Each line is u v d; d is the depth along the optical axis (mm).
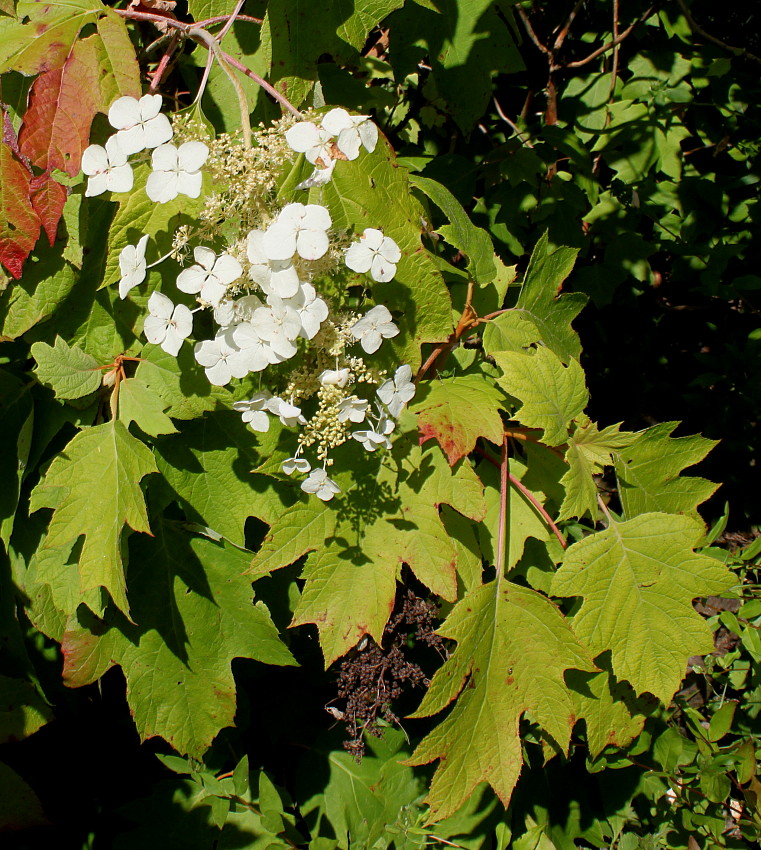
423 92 890
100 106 564
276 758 874
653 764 889
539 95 1037
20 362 662
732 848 801
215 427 639
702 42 1092
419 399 621
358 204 587
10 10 608
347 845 820
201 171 535
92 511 570
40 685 717
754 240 1171
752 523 1314
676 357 1358
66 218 590
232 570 672
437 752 617
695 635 641
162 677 657
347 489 619
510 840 877
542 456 692
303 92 637
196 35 605
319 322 524
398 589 678
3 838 831
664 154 1085
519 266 988
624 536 644
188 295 602
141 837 768
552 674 632
